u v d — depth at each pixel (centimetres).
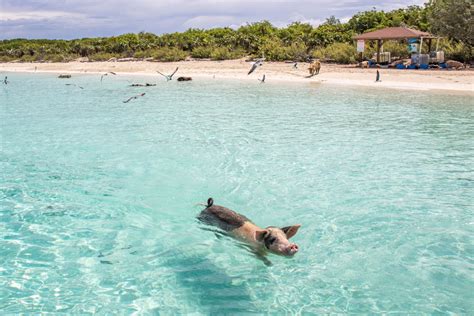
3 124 1770
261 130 1611
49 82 3950
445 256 674
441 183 1009
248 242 679
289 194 942
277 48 5141
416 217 819
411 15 5144
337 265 648
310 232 757
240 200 909
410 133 1555
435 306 548
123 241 734
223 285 601
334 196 930
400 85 3009
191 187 990
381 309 543
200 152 1286
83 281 612
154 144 1388
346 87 3067
